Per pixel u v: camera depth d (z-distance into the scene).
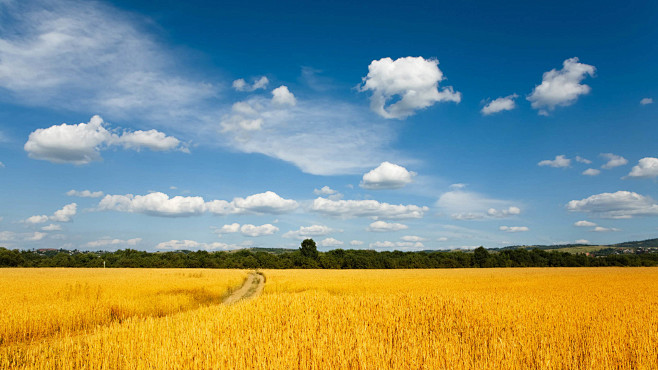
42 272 54.72
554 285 31.42
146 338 9.24
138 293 24.53
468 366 7.08
